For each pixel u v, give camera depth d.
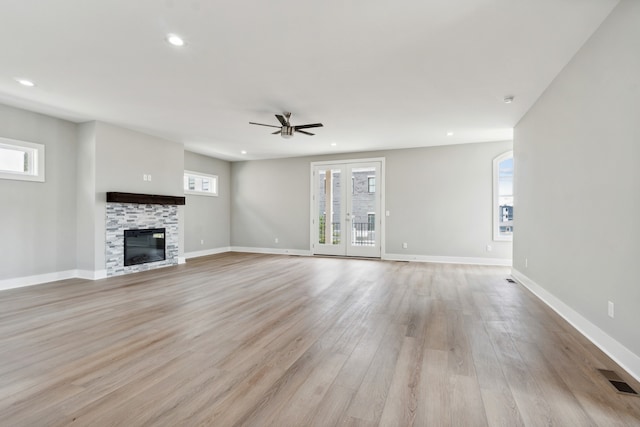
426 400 1.88
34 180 4.85
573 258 3.13
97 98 4.27
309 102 4.42
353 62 3.27
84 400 1.88
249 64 3.31
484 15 2.49
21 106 4.58
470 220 6.99
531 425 1.66
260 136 6.31
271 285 4.83
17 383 2.06
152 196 5.99
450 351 2.54
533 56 3.13
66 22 2.58
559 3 2.34
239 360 2.39
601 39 2.60
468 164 7.00
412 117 5.07
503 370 2.24
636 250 2.17
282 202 8.73
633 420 1.70
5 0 2.29
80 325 3.11
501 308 3.68
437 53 3.08
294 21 2.57
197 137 6.39
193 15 2.48
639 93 2.12
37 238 4.90
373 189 7.80
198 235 8.13
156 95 4.17
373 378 2.13
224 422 1.68
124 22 2.58
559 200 3.49
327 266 6.59
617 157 2.39
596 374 2.18
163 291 4.45
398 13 2.46
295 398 1.90
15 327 3.05
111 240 5.46
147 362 2.35
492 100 4.31
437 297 4.16
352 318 3.32
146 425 1.66
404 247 7.50
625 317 2.29
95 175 5.24
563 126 3.38
